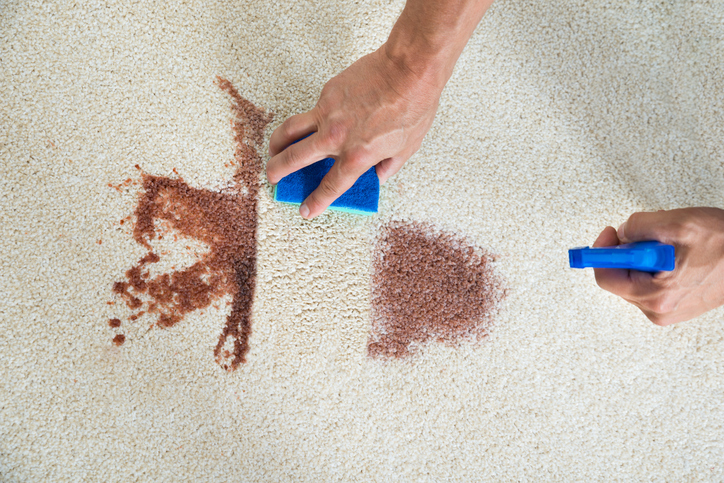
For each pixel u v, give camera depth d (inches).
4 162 31.0
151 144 31.3
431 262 31.7
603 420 31.8
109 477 30.7
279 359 31.3
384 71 26.7
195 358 31.1
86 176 31.1
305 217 30.1
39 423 30.7
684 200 31.8
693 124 31.8
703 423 31.7
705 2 31.8
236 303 31.2
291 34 31.7
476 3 24.8
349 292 31.5
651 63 31.9
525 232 31.8
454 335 31.7
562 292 31.8
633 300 29.4
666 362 31.8
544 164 31.8
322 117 27.9
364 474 31.3
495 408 31.7
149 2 31.4
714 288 28.4
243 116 31.5
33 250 31.0
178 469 30.9
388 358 31.5
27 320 30.8
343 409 31.4
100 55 31.3
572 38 31.9
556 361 31.8
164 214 31.2
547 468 31.6
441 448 31.5
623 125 31.9
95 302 31.0
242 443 31.1
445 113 31.8
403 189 31.7
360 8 31.8
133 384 31.0
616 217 31.7
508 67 31.8
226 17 31.5
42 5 31.2
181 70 31.4
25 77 31.1
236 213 31.3
